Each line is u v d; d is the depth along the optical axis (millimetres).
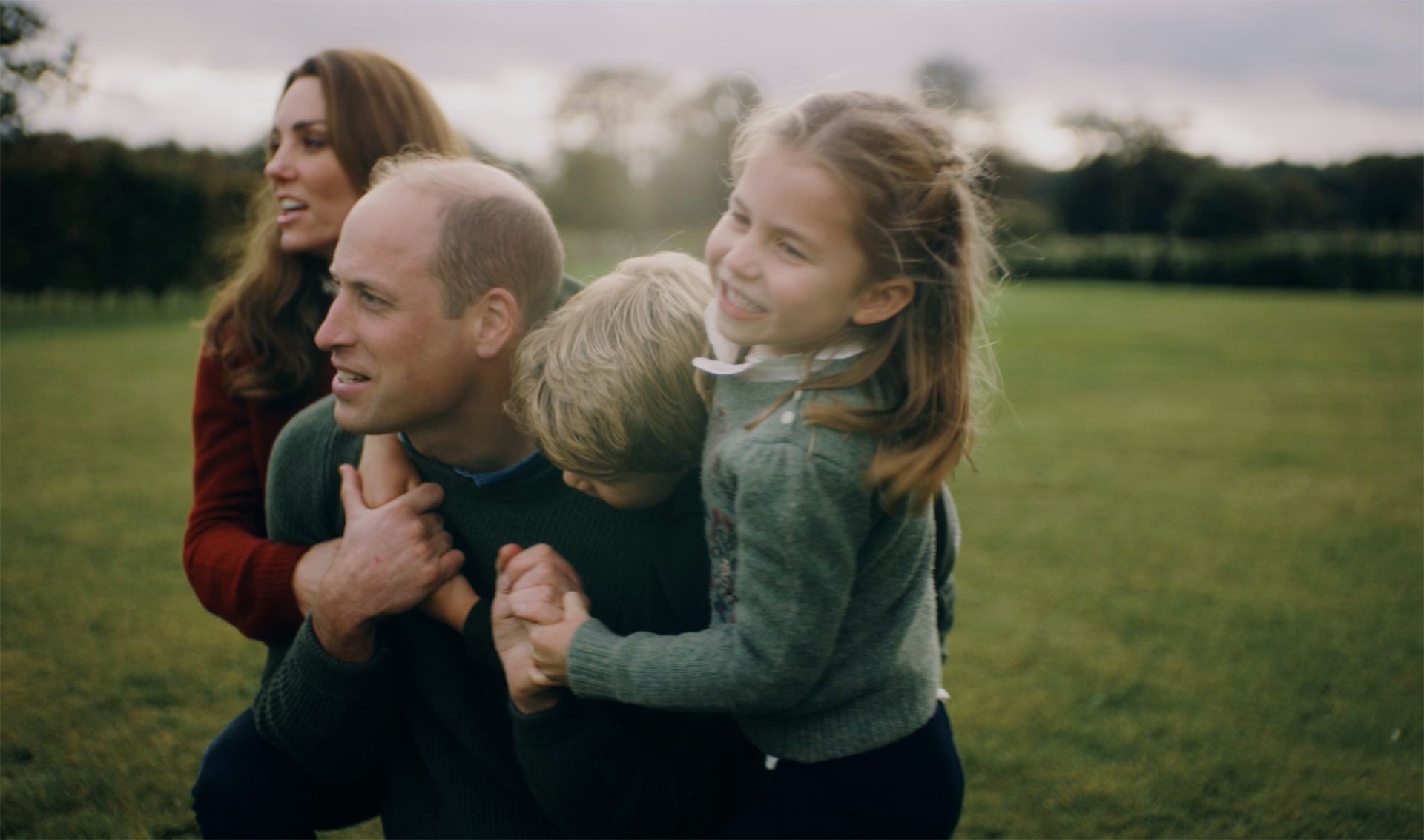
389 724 1603
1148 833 2629
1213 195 50344
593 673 1312
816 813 1362
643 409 1299
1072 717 3268
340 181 2051
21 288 17906
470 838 1577
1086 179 60344
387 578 1450
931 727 1442
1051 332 16828
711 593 1382
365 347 1376
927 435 1267
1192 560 4895
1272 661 3713
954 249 1272
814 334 1238
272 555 1694
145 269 18875
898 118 1242
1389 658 3754
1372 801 2779
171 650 3707
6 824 2582
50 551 4848
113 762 2910
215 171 19781
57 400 9148
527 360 1365
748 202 1226
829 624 1229
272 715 1558
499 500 1515
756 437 1228
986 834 2617
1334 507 5926
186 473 6449
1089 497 6105
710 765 1583
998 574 4691
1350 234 50125
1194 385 10859
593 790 1415
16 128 8664
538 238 1467
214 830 1624
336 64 2064
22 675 3479
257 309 2010
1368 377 11555
